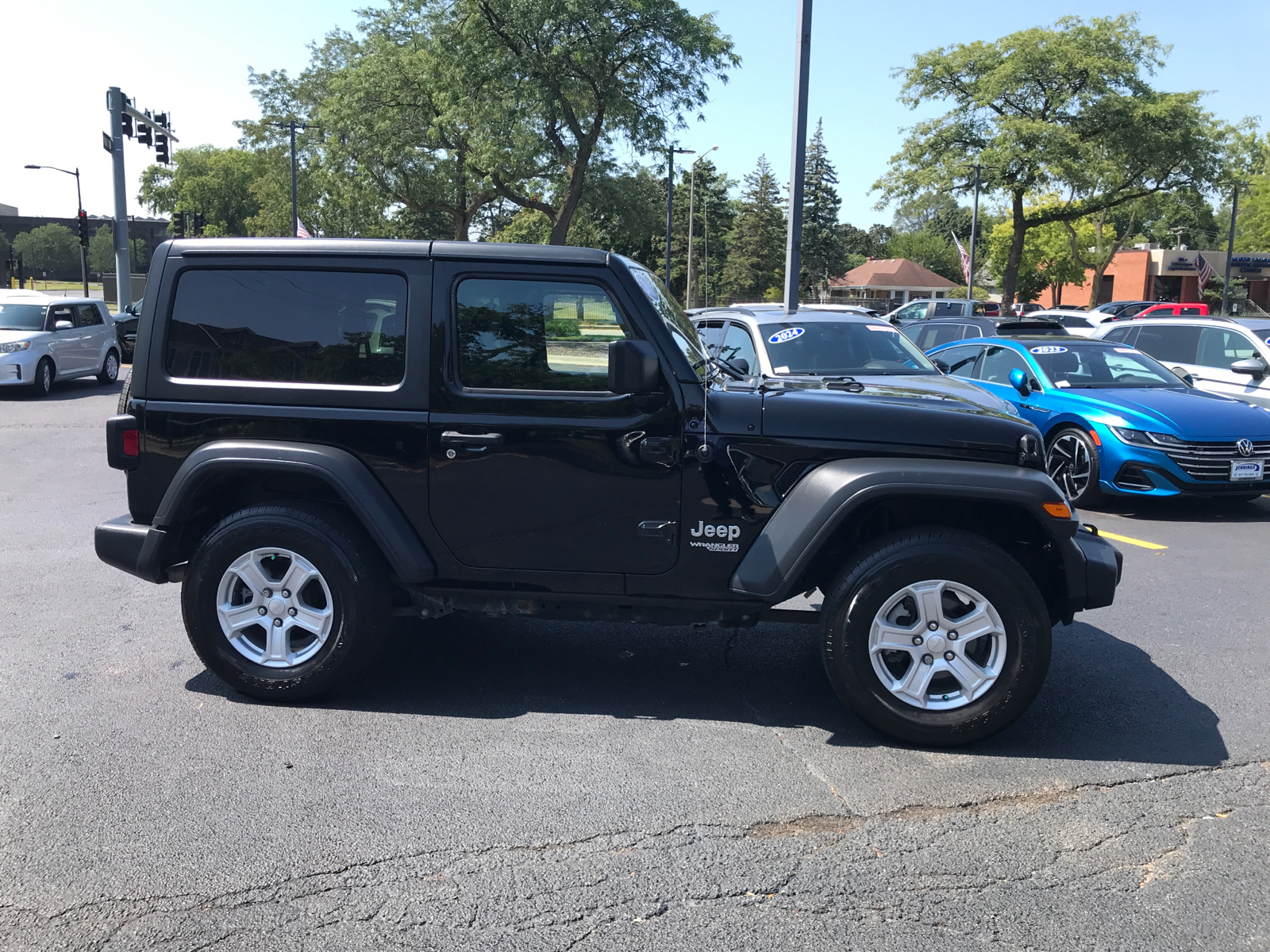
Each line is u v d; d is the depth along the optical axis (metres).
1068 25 40.59
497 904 2.80
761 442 3.90
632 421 3.93
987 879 2.96
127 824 3.21
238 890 2.85
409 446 4.01
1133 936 2.69
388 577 4.21
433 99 35.59
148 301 4.13
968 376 10.73
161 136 27.48
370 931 2.67
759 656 4.99
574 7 29.58
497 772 3.63
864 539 4.21
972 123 42.34
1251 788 3.58
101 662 4.72
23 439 12.27
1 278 100.44
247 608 4.16
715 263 80.19
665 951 2.60
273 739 3.88
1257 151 64.94
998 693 3.77
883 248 127.94
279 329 4.07
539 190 37.88
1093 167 39.28
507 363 4.01
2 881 2.88
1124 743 3.97
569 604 4.15
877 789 3.54
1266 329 11.20
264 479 4.31
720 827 3.25
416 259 4.00
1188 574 6.76
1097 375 9.69
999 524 4.16
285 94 57.75
